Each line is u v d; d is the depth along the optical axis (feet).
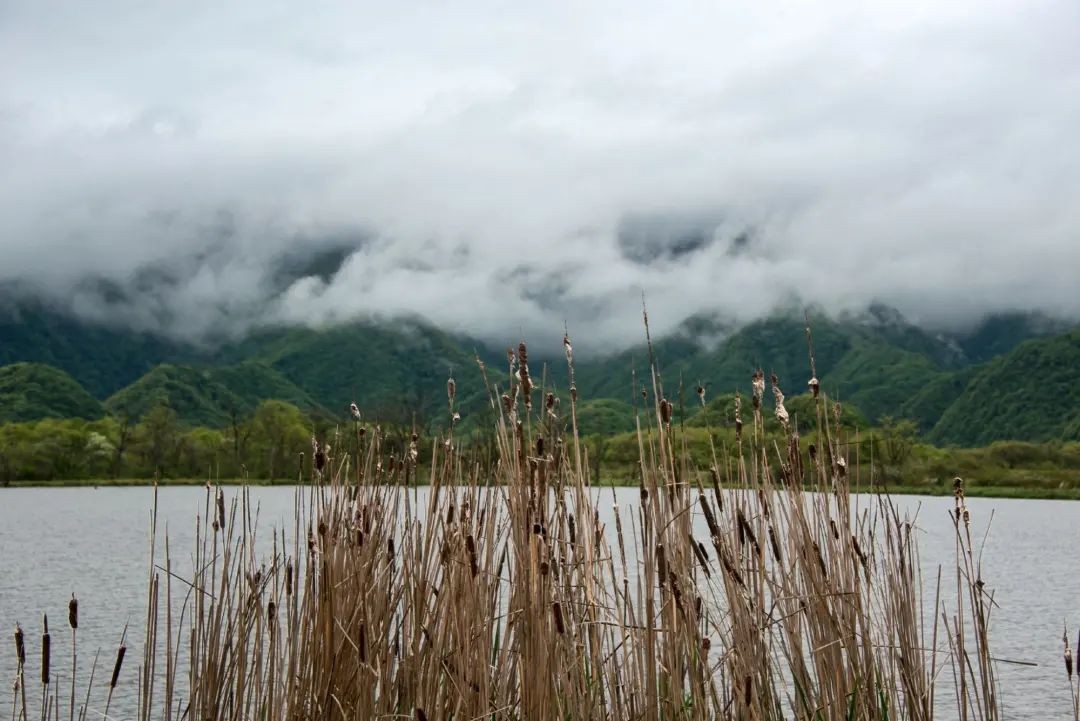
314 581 23.29
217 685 23.48
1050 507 281.33
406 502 23.30
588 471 23.93
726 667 24.82
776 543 23.47
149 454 462.19
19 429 477.77
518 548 22.12
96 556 143.54
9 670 63.41
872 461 25.44
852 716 23.45
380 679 22.77
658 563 22.41
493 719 23.16
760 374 24.27
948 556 138.51
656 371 22.53
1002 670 62.85
